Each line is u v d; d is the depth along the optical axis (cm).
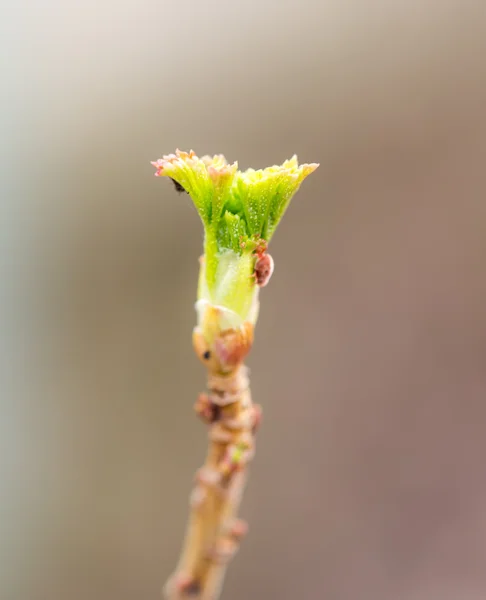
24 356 34
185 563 21
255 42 32
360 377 34
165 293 33
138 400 34
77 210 33
